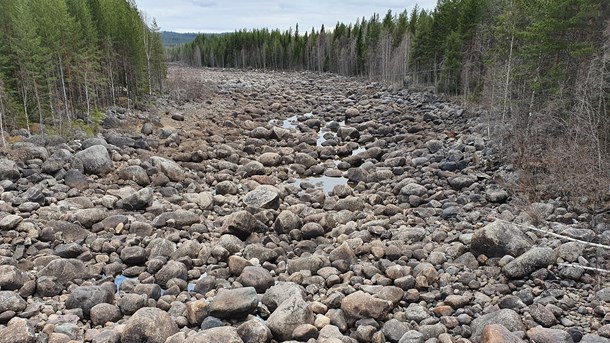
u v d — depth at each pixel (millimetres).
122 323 9953
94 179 18969
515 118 23016
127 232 14609
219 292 10555
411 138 27625
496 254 12359
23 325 9102
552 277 11219
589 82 18922
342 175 22828
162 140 26156
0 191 16172
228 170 22375
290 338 9438
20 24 23609
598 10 20766
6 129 22547
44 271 11469
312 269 12477
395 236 14508
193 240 13766
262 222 15617
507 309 9742
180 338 8852
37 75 24078
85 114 27969
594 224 14016
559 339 8789
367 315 10055
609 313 9664
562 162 17500
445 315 10289
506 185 18188
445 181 20016
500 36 25922
